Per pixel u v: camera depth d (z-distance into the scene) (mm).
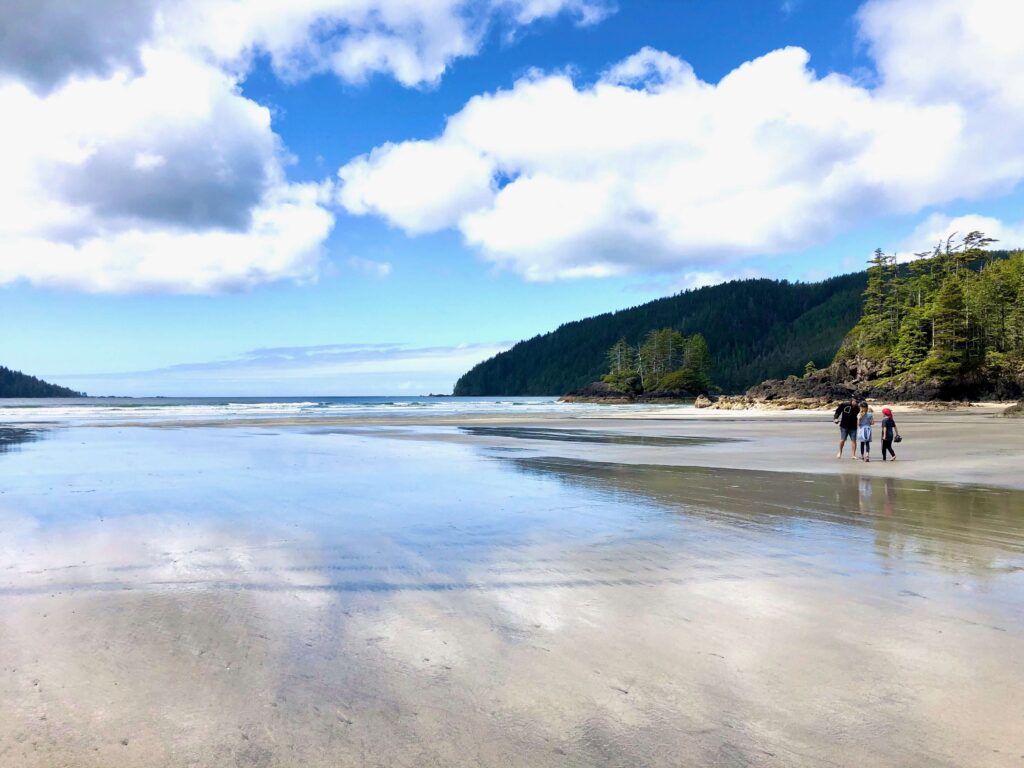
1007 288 87875
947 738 2686
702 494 9812
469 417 43344
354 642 3863
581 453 16938
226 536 6918
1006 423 33781
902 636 3885
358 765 2539
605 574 5363
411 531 7137
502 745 2682
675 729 2797
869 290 100750
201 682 3311
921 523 7504
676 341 144750
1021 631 3961
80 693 3189
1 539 6789
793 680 3271
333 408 62688
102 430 27266
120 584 5129
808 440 22047
